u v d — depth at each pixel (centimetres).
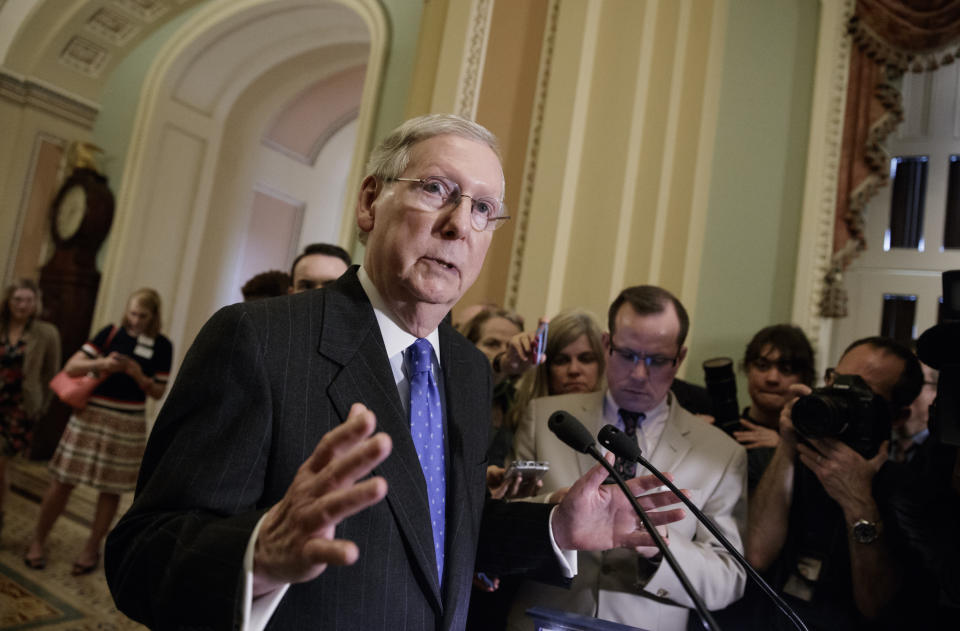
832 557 152
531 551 114
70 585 346
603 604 145
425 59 402
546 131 364
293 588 87
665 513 111
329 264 234
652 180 352
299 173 821
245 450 87
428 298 103
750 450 188
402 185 105
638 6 366
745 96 353
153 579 77
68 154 691
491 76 387
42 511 363
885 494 144
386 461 95
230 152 749
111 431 365
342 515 63
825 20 341
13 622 296
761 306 333
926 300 339
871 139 327
